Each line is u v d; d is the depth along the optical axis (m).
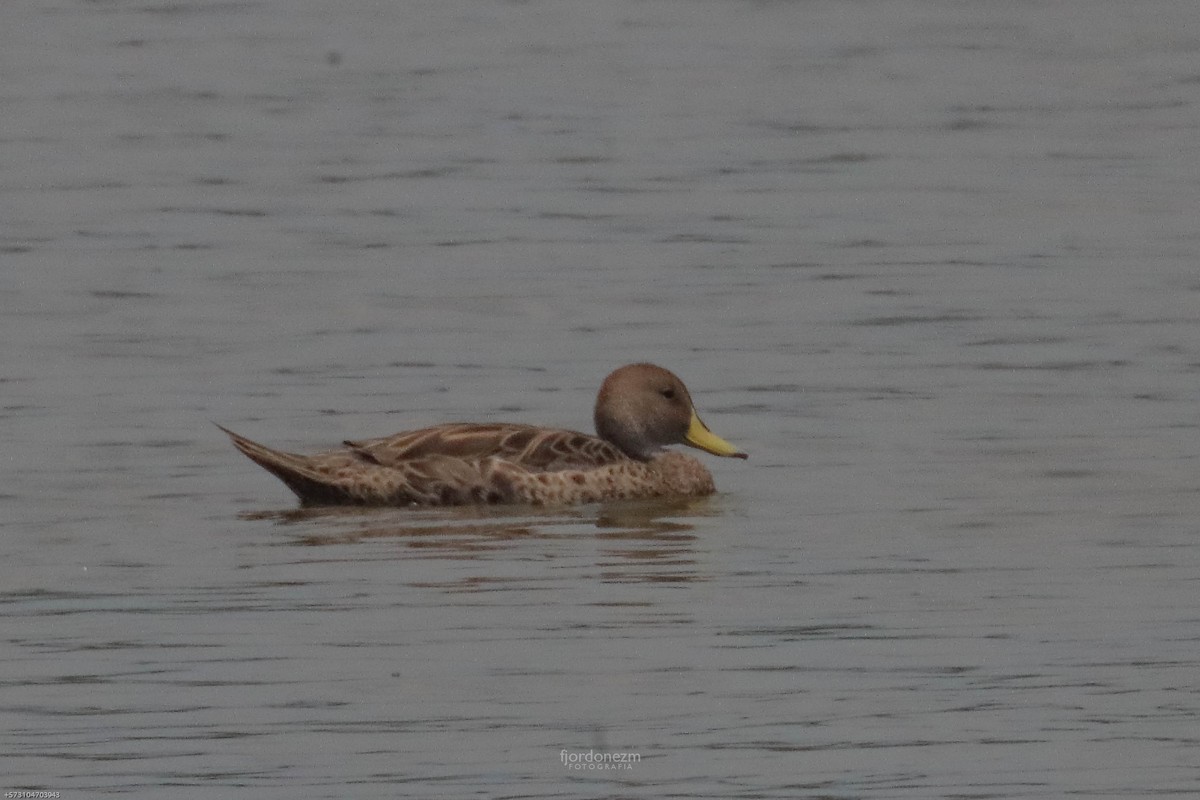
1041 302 22.88
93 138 33.31
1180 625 13.05
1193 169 30.23
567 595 13.73
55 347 21.16
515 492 16.12
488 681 12.21
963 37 42.16
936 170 30.64
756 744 11.34
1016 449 17.41
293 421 18.59
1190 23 43.09
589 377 20.09
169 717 11.73
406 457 16.14
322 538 15.12
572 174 30.64
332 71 39.12
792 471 16.98
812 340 21.38
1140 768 11.04
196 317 22.47
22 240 26.58
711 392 19.47
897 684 12.17
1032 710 11.76
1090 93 36.44
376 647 12.76
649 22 44.22
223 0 46.53
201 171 30.97
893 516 15.59
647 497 16.38
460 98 36.69
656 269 24.75
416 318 22.42
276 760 11.17
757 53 40.84
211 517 15.70
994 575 14.08
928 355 20.69
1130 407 18.67
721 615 13.31
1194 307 22.48
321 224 27.56
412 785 10.88
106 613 13.41
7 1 46.06
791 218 27.66
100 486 16.52
